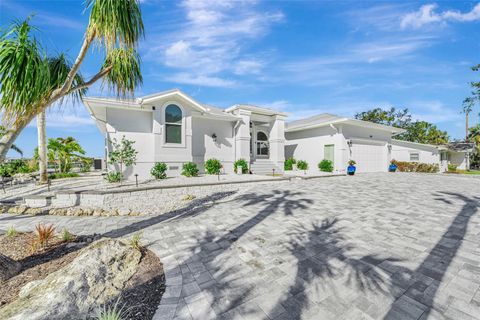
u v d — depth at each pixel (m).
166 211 7.18
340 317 2.24
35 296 2.35
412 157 22.25
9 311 2.12
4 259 3.08
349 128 17.42
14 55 2.83
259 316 2.27
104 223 5.85
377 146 19.45
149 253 3.83
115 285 2.76
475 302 2.42
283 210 6.44
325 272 3.11
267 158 18.88
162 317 2.25
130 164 11.18
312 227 4.99
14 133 3.18
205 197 8.80
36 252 3.80
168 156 12.36
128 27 3.68
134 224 5.72
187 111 12.97
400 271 3.09
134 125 12.06
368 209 6.31
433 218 5.39
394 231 4.62
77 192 7.25
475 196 7.74
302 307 2.40
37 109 3.29
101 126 15.79
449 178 13.37
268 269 3.24
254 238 4.45
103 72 4.18
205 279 2.99
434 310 2.31
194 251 3.90
